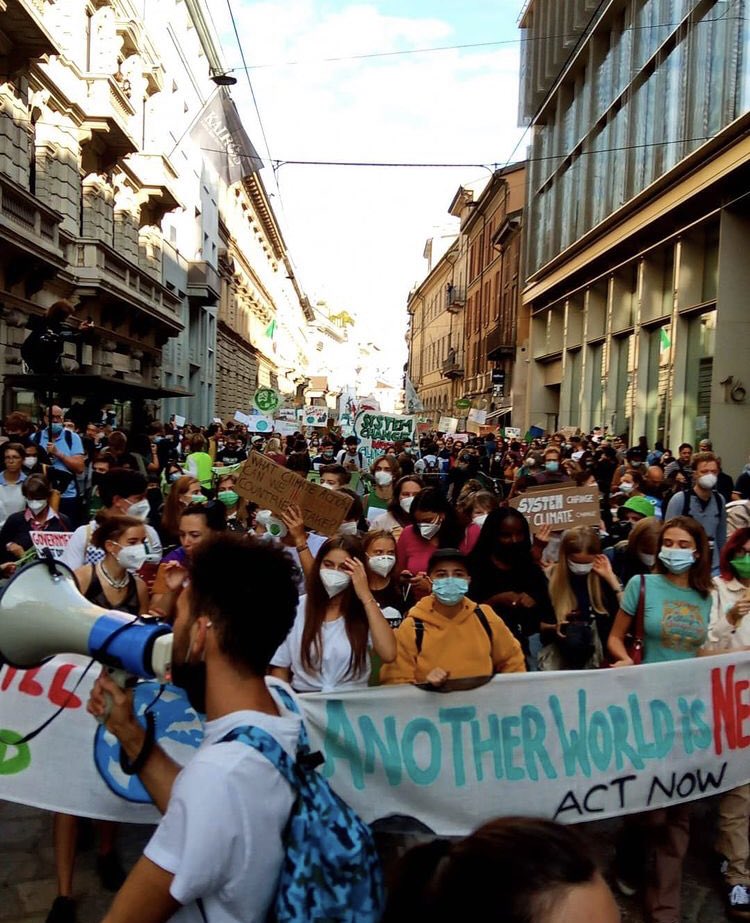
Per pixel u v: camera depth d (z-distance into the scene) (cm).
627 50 2666
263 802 164
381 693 369
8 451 746
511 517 484
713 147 1936
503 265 4816
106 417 1902
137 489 532
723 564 429
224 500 753
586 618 477
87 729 360
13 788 362
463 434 2969
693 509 733
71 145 2250
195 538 481
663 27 2352
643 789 384
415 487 704
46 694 363
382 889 179
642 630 416
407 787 367
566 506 645
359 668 395
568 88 3406
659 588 414
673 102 2261
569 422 3469
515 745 376
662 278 2542
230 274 5388
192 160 4003
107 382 1373
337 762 363
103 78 2319
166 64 3219
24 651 188
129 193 2869
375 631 380
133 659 182
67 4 2245
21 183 1889
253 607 176
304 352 12662
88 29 2436
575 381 3459
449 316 7431
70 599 192
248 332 6488
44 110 2089
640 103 2536
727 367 1998
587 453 1681
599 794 381
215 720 176
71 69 2227
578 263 3114
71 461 948
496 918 109
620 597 464
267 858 165
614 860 415
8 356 1864
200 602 179
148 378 3303
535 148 3934
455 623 396
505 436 3067
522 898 109
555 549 644
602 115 2880
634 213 2484
